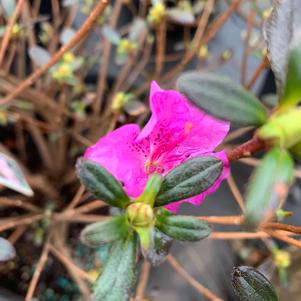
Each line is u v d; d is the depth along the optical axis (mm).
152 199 91
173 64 294
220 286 240
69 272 230
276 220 124
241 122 79
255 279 104
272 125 72
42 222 246
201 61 242
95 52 267
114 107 185
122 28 284
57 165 260
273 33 80
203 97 79
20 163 246
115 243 91
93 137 248
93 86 266
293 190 267
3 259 104
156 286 233
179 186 92
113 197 91
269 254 238
